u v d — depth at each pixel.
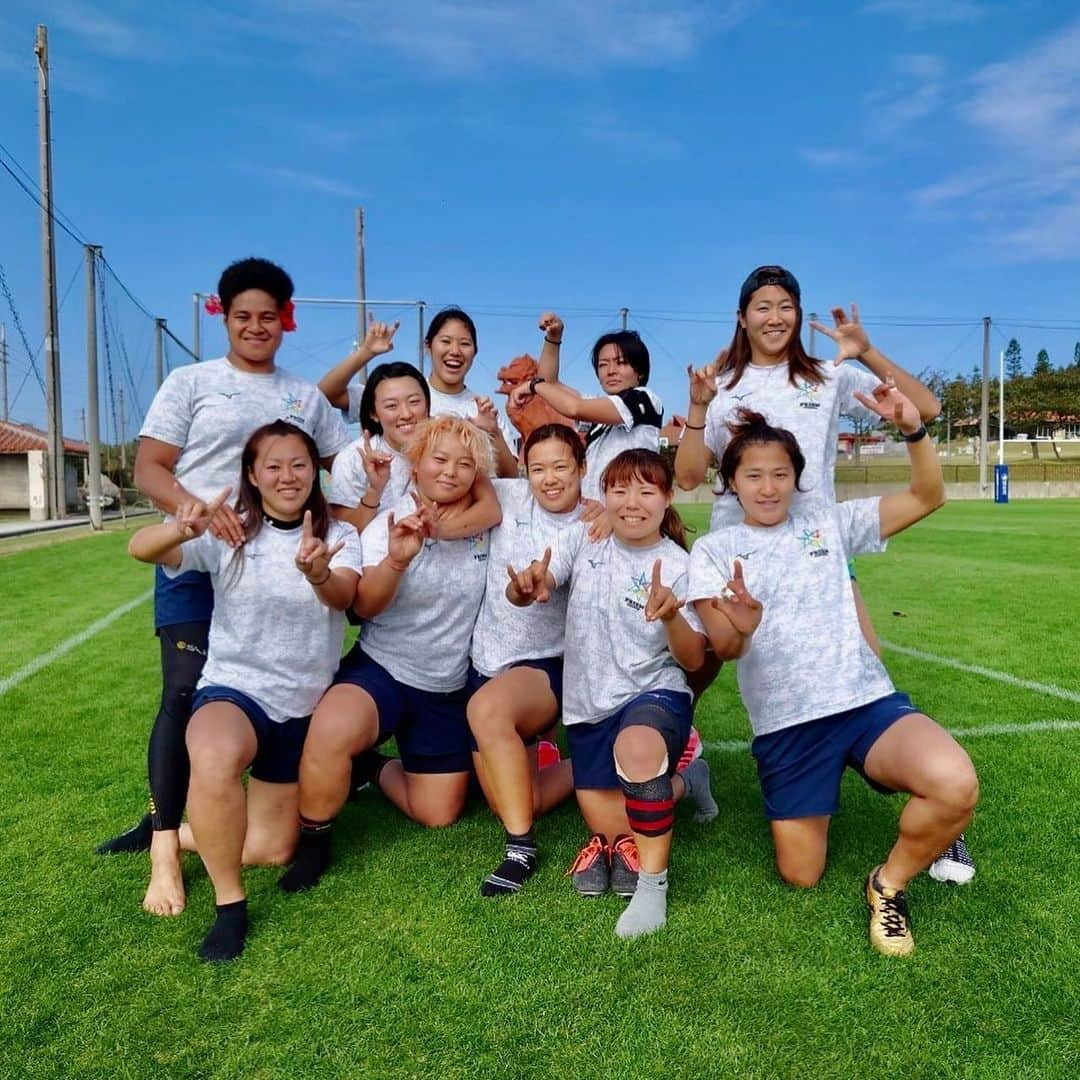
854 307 3.23
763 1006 2.17
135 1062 1.99
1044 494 35.50
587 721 2.97
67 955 2.42
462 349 4.13
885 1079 1.93
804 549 2.87
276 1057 2.00
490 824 3.33
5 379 38.78
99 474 19.03
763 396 3.26
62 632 7.18
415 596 3.13
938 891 2.75
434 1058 1.99
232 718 2.63
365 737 2.90
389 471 3.44
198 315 26.72
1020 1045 2.03
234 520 2.67
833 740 2.72
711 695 5.23
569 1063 1.97
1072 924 2.54
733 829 3.25
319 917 2.62
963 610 7.89
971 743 4.15
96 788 3.70
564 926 2.55
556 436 3.18
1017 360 90.12
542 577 2.91
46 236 20.55
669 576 2.89
